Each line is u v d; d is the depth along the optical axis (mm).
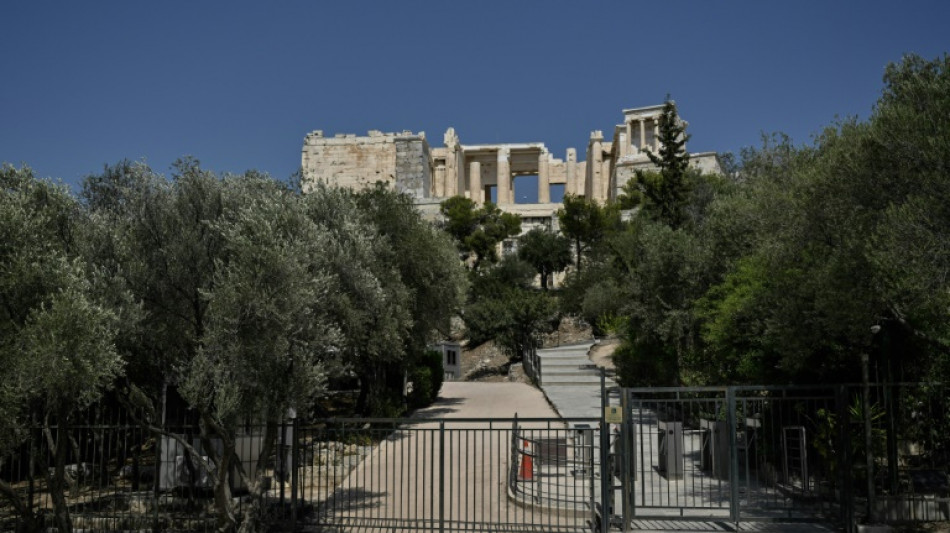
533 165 107750
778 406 14906
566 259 62219
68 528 11680
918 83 9914
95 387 10961
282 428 12414
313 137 95250
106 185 14922
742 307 14484
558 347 42281
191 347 12703
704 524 11891
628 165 81938
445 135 102938
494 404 28250
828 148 11570
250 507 11398
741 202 18422
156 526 12023
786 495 12766
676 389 11734
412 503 13859
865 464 12242
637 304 23531
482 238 67000
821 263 11102
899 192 9875
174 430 13461
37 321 10164
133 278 12219
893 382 12430
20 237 11125
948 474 12164
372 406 22906
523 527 11898
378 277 19016
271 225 11680
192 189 12844
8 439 11039
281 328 10984
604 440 11453
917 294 9594
